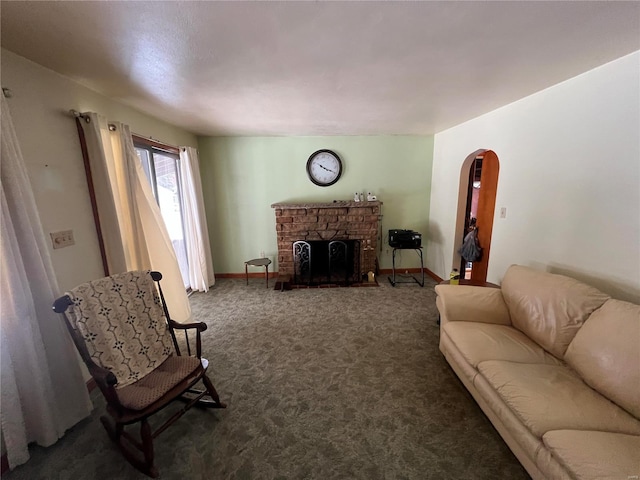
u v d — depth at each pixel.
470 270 4.33
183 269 3.82
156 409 1.36
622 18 1.24
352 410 1.75
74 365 1.62
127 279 1.70
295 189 4.25
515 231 2.59
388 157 4.22
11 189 1.33
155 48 1.48
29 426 1.47
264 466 1.40
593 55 1.62
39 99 1.65
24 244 1.40
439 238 4.11
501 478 1.33
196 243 3.69
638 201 1.61
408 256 4.52
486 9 1.17
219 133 3.86
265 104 2.50
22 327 1.35
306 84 2.03
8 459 1.34
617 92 1.68
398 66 1.75
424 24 1.28
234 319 2.99
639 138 1.59
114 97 2.26
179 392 1.48
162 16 1.19
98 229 2.07
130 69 1.73
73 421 1.63
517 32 1.36
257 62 1.66
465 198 3.55
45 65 1.66
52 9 1.12
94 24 1.24
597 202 1.84
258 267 4.46
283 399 1.84
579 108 1.92
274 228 4.35
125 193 2.24
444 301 2.15
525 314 1.90
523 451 1.28
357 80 1.97
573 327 1.61
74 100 1.91
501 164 2.74
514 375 1.46
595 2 1.13
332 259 4.16
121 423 1.31
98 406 1.80
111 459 1.45
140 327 1.66
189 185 3.54
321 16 1.21
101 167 1.97
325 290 3.83
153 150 3.02
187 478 1.35
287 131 3.76
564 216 2.08
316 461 1.42
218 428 1.62
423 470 1.37
